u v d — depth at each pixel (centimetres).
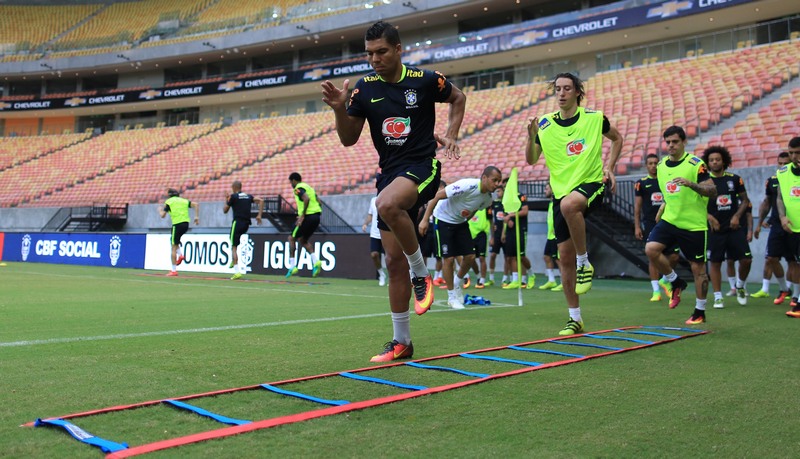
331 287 850
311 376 243
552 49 2275
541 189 1384
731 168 1176
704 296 468
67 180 2716
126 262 1452
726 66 1747
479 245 952
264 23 3078
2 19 3681
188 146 2770
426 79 293
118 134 3162
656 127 1536
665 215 500
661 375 261
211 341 348
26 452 151
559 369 271
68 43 3450
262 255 1214
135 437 164
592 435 175
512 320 477
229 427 172
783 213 591
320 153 2259
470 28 2686
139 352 308
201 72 3338
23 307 536
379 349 323
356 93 296
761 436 177
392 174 291
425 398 213
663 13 1952
